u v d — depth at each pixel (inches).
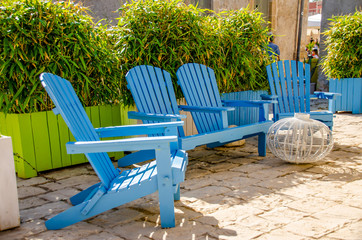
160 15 161.0
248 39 189.0
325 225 85.6
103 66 144.5
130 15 159.8
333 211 94.0
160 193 85.7
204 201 104.4
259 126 149.4
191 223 89.1
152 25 156.7
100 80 146.4
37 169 135.0
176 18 160.9
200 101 153.9
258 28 194.1
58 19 133.3
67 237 84.1
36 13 128.0
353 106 271.4
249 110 200.4
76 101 98.6
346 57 259.1
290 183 118.6
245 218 91.2
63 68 135.2
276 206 98.7
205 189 115.2
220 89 185.6
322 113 169.9
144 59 157.6
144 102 134.2
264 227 85.4
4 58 124.3
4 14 125.8
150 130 100.3
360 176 124.4
